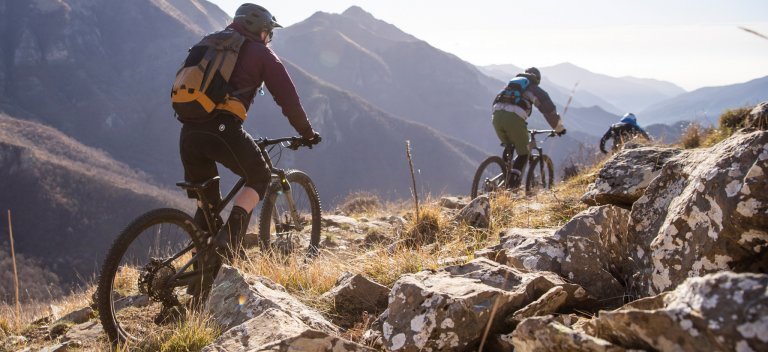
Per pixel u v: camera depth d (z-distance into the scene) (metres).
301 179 5.52
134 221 3.46
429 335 2.51
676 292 1.92
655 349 1.79
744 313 1.58
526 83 8.56
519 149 8.65
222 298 3.36
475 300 2.56
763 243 2.32
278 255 4.86
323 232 6.78
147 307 3.96
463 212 5.64
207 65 3.56
